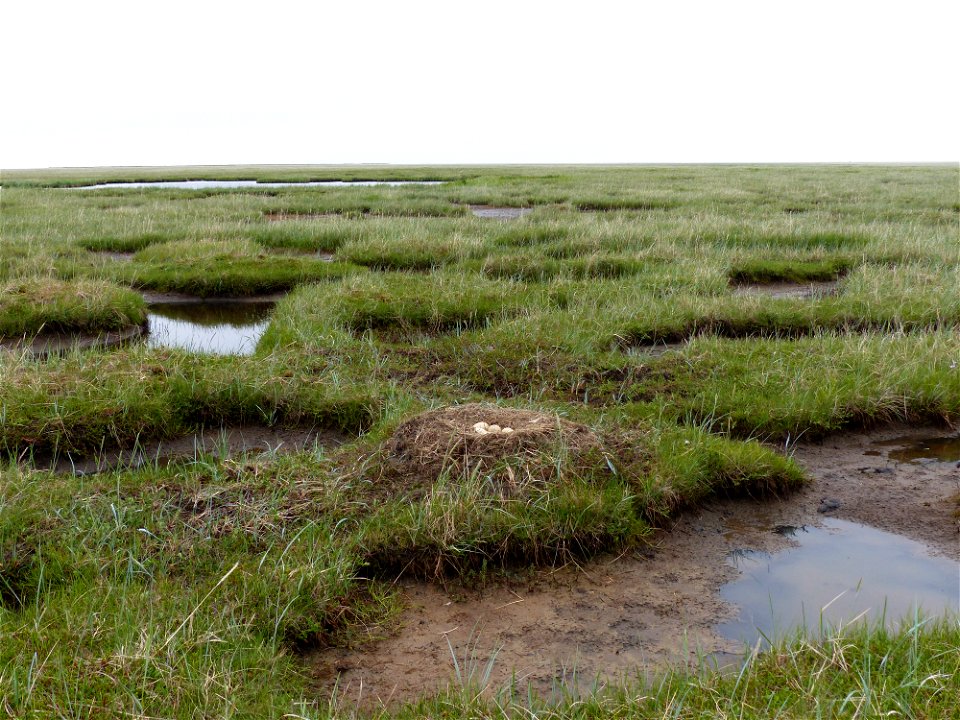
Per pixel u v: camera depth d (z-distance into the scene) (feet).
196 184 154.81
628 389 23.50
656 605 13.71
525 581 14.38
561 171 211.61
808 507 17.53
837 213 68.23
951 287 33.81
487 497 15.46
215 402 21.97
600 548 15.35
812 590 14.20
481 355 26.27
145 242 53.47
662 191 94.53
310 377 23.40
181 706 10.15
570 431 17.74
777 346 26.84
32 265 40.88
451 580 14.37
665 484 16.70
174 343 31.65
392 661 12.21
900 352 24.93
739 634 12.80
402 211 73.82
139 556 13.80
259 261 43.42
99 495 16.07
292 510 15.47
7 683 10.05
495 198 86.74
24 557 13.73
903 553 15.51
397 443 17.63
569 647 12.50
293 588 12.91
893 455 20.18
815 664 10.72
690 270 38.52
